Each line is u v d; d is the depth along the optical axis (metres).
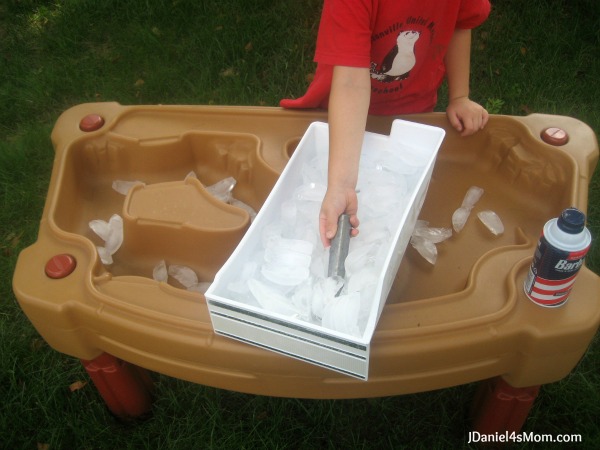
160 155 1.74
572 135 1.62
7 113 2.65
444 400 1.72
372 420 1.70
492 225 1.59
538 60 2.63
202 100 2.61
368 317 1.12
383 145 1.55
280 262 1.22
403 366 1.23
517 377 1.31
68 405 1.75
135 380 1.60
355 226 1.27
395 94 1.75
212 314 1.15
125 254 1.60
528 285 1.23
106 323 1.28
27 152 2.44
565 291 1.19
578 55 2.65
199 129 1.73
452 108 1.73
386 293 1.23
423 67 1.71
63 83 2.74
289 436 1.68
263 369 1.25
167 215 1.54
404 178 1.49
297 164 1.47
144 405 1.69
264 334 1.13
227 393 1.76
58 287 1.31
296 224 1.37
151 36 2.83
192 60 2.74
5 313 1.96
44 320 1.32
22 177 2.39
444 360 1.23
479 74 2.63
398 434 1.67
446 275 1.51
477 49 2.70
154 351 1.30
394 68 1.65
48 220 1.46
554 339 1.20
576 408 1.68
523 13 2.80
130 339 1.29
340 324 1.08
